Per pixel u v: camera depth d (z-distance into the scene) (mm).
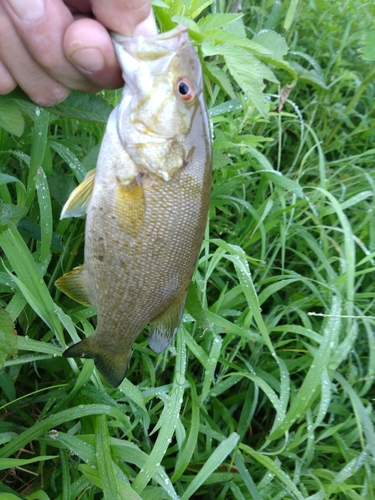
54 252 449
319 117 739
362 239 621
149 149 282
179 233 299
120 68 263
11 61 248
